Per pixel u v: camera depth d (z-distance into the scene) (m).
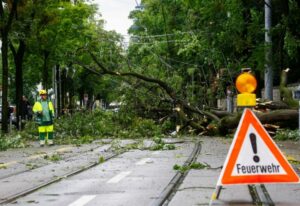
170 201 7.97
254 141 7.74
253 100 7.79
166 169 12.22
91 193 8.98
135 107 28.97
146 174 11.34
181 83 30.47
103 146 20.48
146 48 55.19
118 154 16.69
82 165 13.52
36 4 34.28
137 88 29.12
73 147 20.28
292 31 26.78
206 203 7.75
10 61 45.44
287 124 23.28
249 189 8.91
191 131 27.11
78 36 42.12
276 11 27.89
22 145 21.23
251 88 7.79
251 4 29.00
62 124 27.14
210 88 32.59
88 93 79.56
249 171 7.72
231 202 7.79
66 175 11.45
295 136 21.44
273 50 28.47
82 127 26.78
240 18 28.84
